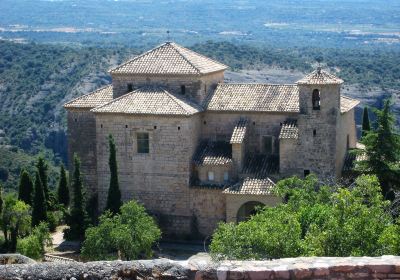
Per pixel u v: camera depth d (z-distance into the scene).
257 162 70.75
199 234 70.31
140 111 69.50
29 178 79.00
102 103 75.38
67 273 19.12
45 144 145.12
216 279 18.92
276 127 71.06
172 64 73.88
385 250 35.69
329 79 67.94
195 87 72.38
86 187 76.31
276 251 40.31
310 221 45.41
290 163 68.94
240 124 71.00
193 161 70.12
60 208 78.38
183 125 69.19
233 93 74.06
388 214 44.00
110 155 68.00
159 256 63.59
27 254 60.56
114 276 19.08
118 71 74.19
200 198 69.88
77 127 76.25
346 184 67.50
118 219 60.34
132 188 71.38
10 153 133.12
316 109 68.25
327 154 68.12
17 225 67.88
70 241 68.38
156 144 70.31
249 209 68.38
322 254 37.06
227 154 70.44
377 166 65.12
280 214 45.75
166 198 70.69
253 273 18.86
